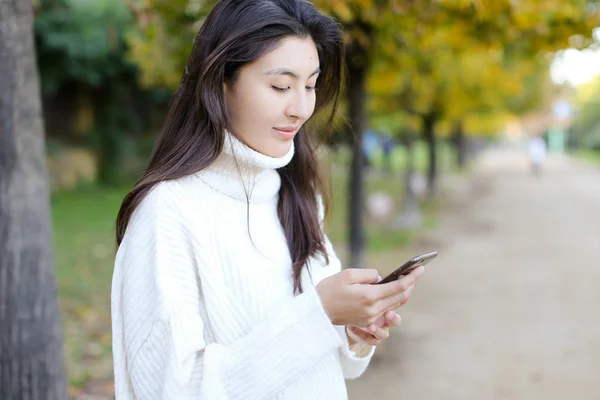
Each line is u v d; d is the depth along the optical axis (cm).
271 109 121
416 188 1556
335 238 995
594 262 874
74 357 457
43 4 1205
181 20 406
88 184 1551
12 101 245
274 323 111
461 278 784
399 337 548
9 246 252
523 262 880
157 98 1603
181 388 107
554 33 411
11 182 249
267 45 119
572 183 2322
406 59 474
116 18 1196
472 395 429
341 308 112
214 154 122
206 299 119
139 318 114
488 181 2389
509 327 581
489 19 380
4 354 255
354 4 358
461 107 1050
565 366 482
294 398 125
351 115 513
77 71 1352
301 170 150
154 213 118
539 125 4566
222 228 123
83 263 795
